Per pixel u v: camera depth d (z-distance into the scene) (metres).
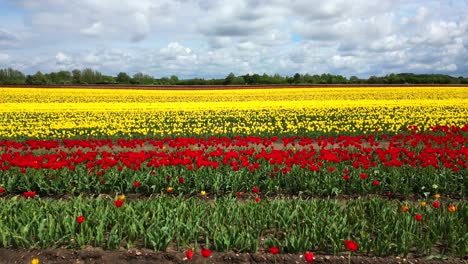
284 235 6.94
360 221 7.05
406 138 16.27
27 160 10.83
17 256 6.29
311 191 9.88
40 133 21.59
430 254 6.26
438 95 42.72
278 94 46.56
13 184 10.29
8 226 6.93
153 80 84.81
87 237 6.52
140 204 7.69
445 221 7.02
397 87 53.12
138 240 6.87
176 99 42.50
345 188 10.14
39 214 7.00
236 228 6.73
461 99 37.88
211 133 20.44
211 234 6.80
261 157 12.02
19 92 48.25
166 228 6.45
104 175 10.27
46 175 10.48
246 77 85.50
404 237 6.29
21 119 26.72
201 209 7.57
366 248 6.38
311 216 7.18
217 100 41.09
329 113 28.62
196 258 6.21
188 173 10.34
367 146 17.58
